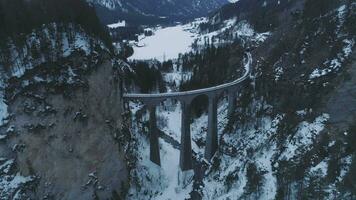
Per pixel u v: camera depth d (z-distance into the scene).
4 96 55.47
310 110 71.56
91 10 77.94
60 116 60.12
